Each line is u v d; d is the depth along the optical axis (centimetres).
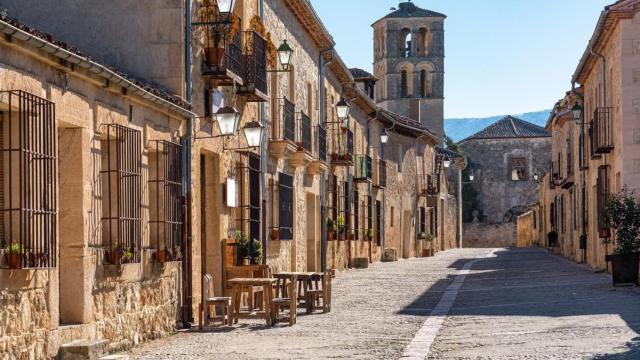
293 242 2752
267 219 2389
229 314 1673
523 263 4228
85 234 1250
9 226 1041
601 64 3120
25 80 1082
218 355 1284
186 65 1688
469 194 8694
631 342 1274
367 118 4378
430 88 7850
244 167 2116
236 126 1733
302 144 2739
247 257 2016
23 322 1047
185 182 1670
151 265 1498
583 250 3916
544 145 8612
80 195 1247
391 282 3022
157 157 1526
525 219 8050
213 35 1812
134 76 1672
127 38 1688
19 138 1044
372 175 4441
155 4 1684
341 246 3747
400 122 5091
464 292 2517
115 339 1334
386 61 7838
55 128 1127
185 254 1656
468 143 8750
